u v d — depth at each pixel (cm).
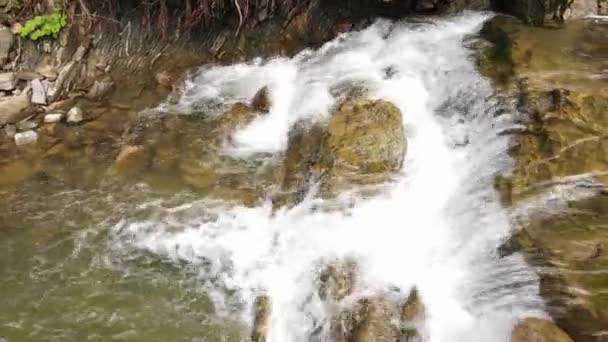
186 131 727
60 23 805
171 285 563
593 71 671
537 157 575
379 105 661
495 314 491
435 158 639
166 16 825
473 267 529
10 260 588
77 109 754
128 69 817
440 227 571
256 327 519
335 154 623
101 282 568
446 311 502
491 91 668
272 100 742
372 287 524
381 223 581
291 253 573
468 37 780
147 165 683
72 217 630
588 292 459
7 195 655
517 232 520
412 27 825
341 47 826
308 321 518
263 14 840
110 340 519
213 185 656
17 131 737
